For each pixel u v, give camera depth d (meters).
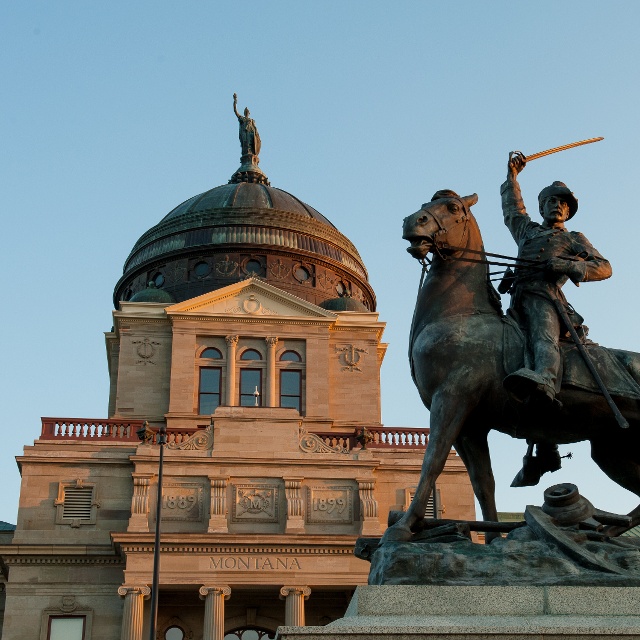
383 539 10.03
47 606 57.12
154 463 58.06
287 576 55.50
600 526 10.03
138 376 70.50
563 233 11.85
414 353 11.20
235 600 58.00
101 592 57.69
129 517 58.62
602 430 10.95
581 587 8.83
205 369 70.88
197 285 76.06
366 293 83.00
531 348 10.81
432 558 9.26
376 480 60.31
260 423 59.88
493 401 10.84
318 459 58.94
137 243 83.25
